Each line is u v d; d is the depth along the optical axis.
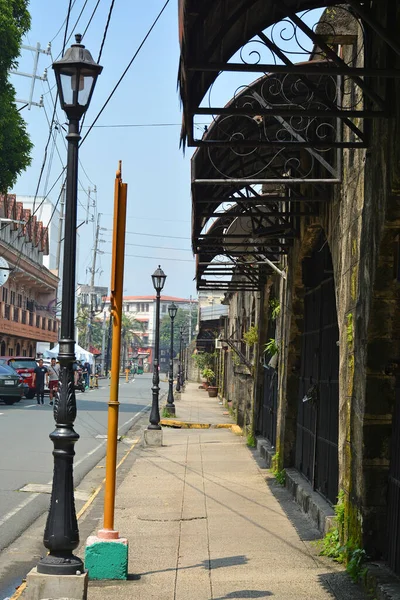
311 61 8.88
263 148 11.45
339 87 9.38
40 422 26.28
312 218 12.10
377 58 7.77
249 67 6.37
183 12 5.75
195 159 10.33
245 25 6.65
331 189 10.61
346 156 9.59
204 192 11.70
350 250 9.28
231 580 8.36
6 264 41.00
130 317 188.12
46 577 6.91
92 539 8.55
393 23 6.99
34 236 69.69
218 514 12.11
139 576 8.57
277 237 13.77
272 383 18.91
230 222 15.59
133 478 15.86
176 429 28.38
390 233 7.59
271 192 13.87
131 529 11.06
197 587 8.09
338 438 10.52
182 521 11.59
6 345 62.97
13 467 16.20
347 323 9.38
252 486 14.77
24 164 31.45
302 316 14.71
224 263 16.97
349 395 9.16
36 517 11.94
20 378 36.41
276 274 18.12
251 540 10.31
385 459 8.32
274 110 7.14
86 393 54.53
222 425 29.16
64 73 7.49
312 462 12.94
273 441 18.56
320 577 8.43
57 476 7.14
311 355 13.69
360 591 7.86
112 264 8.98
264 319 20.86
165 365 184.38
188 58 6.23
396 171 7.01
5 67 30.22
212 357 65.62
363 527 8.33
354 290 9.00
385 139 7.45
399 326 8.11
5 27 29.28
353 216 9.12
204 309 55.19
